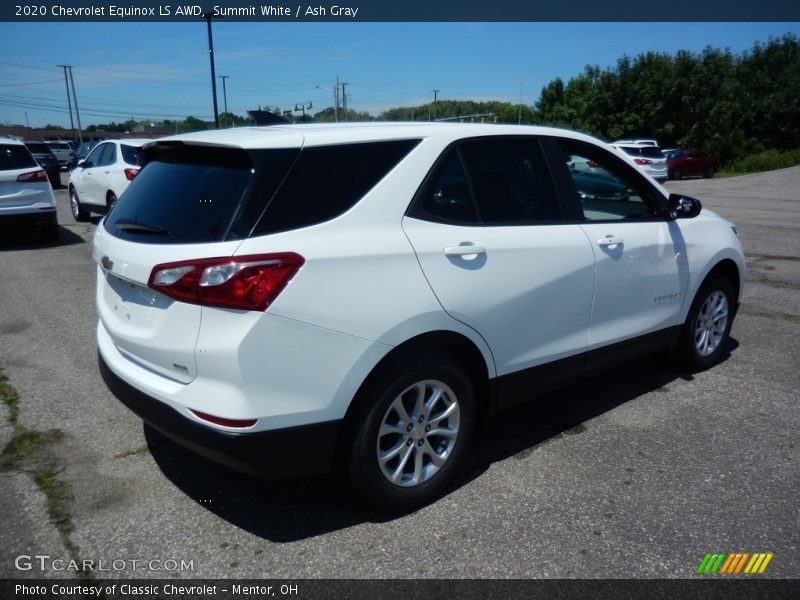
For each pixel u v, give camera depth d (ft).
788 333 19.98
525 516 10.43
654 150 90.63
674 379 16.19
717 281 16.21
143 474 11.64
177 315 9.11
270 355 8.80
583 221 12.78
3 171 32.58
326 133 9.96
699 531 10.05
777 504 10.78
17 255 32.01
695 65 143.95
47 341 18.84
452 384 10.66
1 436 13.00
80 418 13.83
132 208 10.71
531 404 14.76
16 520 10.25
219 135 10.25
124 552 9.53
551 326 12.03
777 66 152.15
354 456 9.77
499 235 11.10
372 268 9.52
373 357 9.57
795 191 75.46
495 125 11.98
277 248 8.87
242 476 11.62
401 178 10.20
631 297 13.67
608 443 12.89
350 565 9.27
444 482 10.93
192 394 9.05
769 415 14.14
